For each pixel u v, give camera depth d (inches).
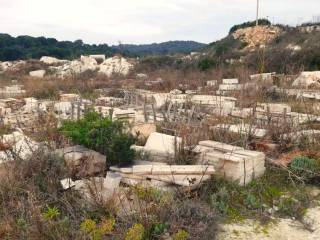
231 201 206.4
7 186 196.5
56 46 2689.5
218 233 176.6
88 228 157.1
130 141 236.8
